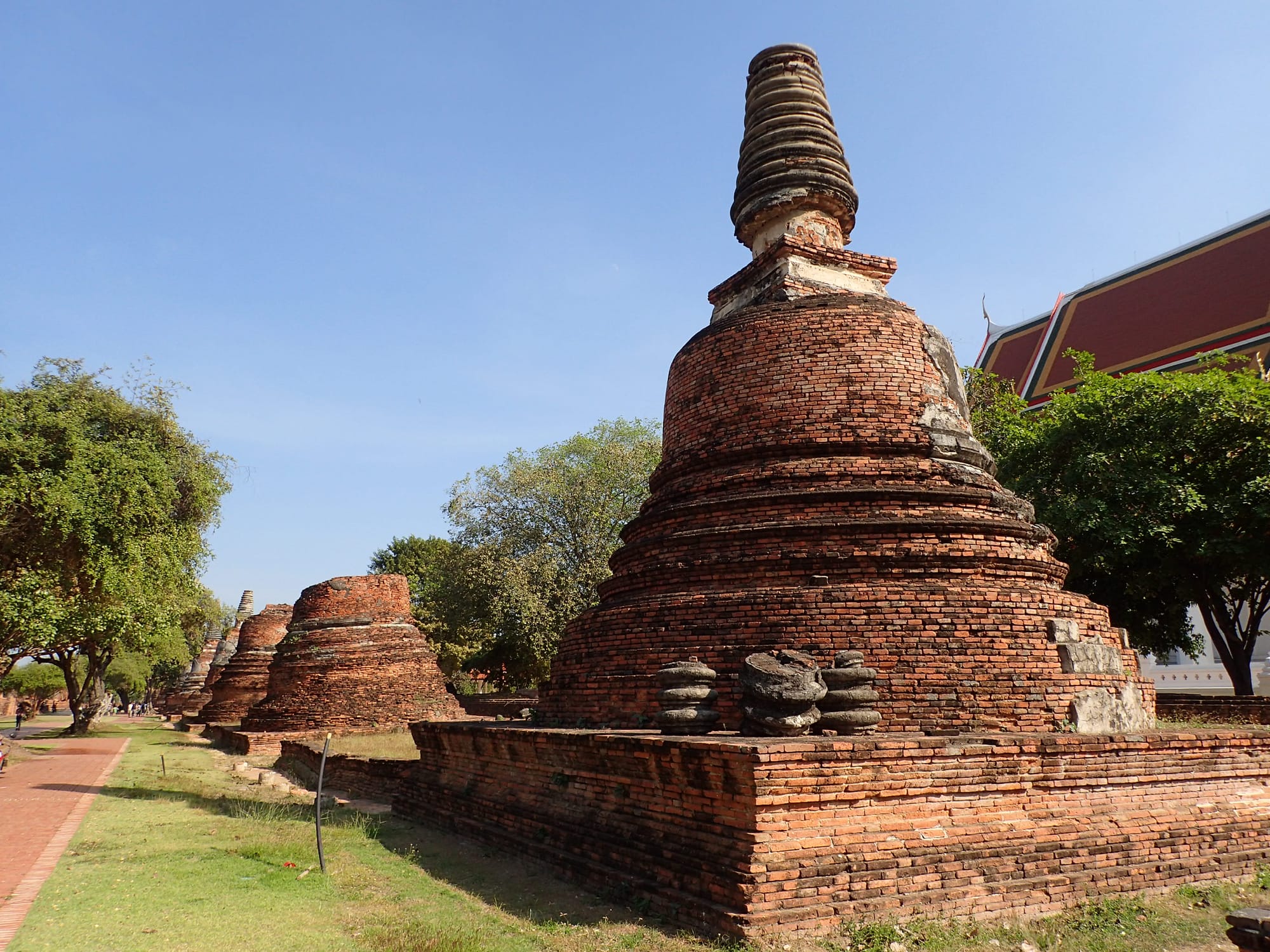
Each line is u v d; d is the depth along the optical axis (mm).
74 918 8203
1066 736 10008
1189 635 28953
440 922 8680
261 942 7691
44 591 22406
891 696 11039
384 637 30703
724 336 15344
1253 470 21922
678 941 8039
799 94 18203
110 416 25625
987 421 29281
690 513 13914
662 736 10133
